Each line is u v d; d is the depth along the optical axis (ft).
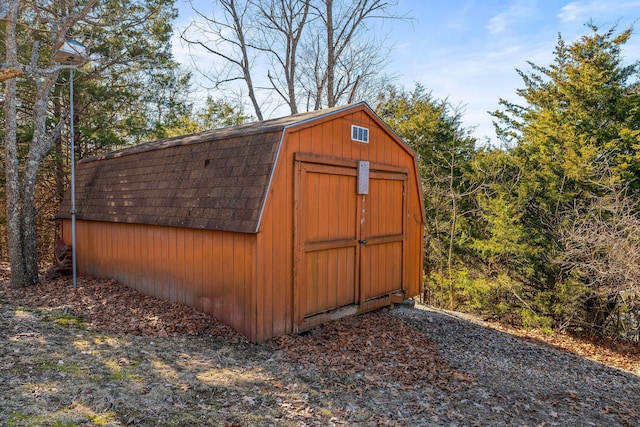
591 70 35.35
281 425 10.43
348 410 11.75
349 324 19.95
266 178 15.97
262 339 16.19
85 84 37.88
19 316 17.54
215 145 19.08
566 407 14.66
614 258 28.48
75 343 14.55
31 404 9.63
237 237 16.42
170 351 14.67
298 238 17.48
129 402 10.44
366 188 21.03
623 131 32.48
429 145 45.09
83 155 42.42
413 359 16.96
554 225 34.27
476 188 40.65
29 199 25.41
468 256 42.16
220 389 12.03
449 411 12.62
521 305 35.58
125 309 19.36
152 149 23.12
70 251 27.40
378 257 22.71
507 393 14.99
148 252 21.48
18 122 38.52
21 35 32.76
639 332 33.17
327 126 18.84
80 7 34.58
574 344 29.84
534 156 36.70
